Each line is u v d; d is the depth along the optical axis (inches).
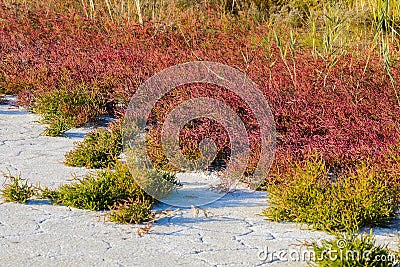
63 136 283.3
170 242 205.5
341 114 264.1
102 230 210.2
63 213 218.7
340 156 243.3
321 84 291.0
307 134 262.2
